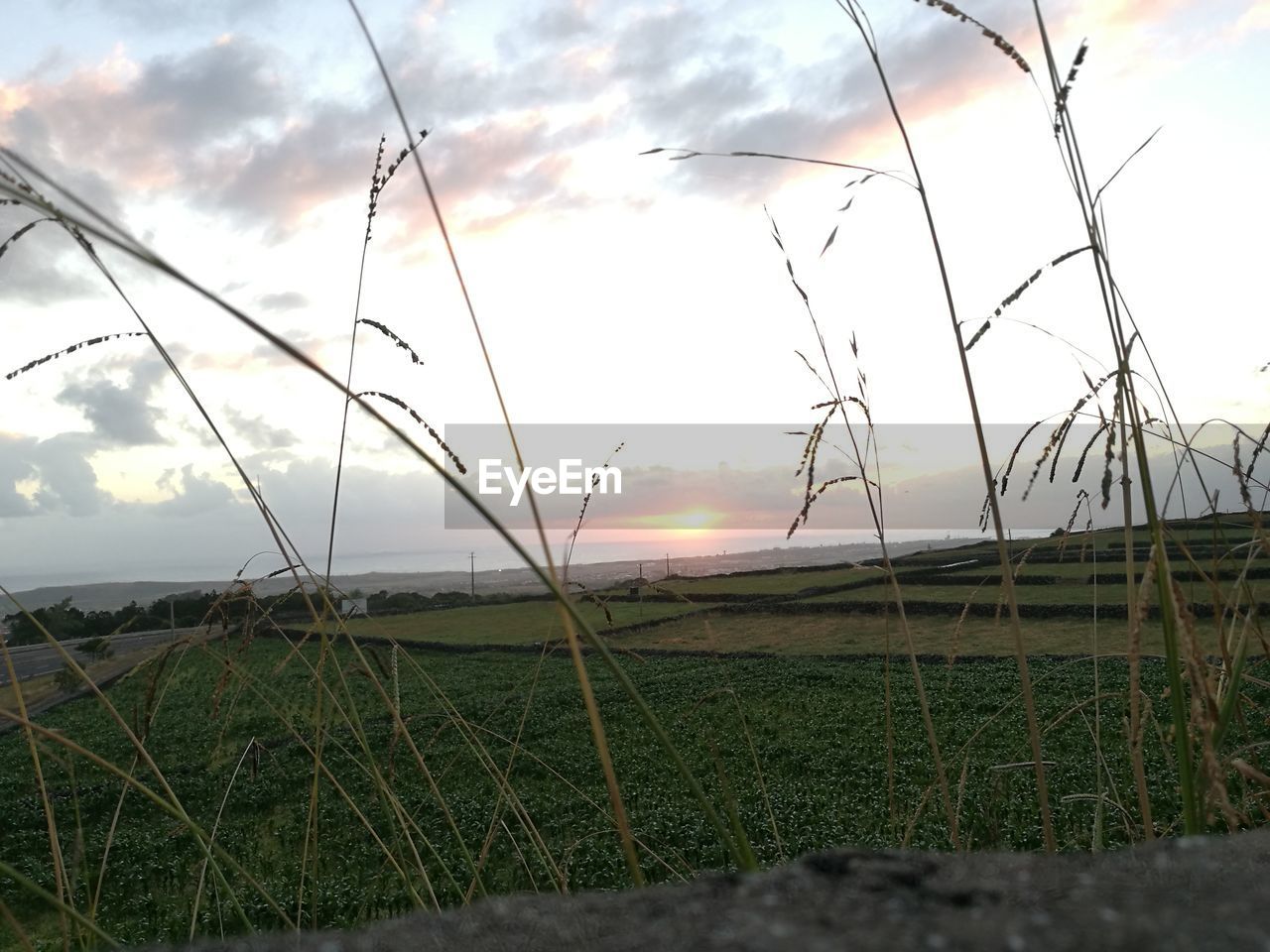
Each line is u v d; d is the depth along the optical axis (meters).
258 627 2.35
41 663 21.98
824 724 20.00
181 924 8.59
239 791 14.88
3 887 10.67
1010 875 0.93
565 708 23.34
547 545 1.27
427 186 1.42
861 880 0.92
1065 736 14.97
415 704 21.19
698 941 0.79
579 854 9.97
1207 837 1.03
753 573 53.12
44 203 1.04
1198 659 1.35
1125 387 1.68
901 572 43.66
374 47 1.33
